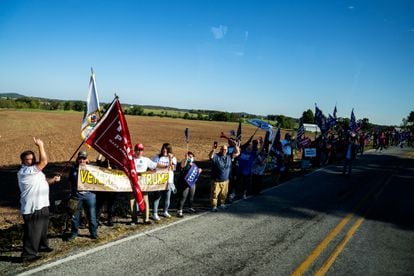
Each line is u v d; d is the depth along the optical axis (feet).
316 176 47.32
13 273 16.05
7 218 25.13
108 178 21.89
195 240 21.16
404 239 23.15
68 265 17.04
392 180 46.24
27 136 97.96
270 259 18.85
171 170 25.30
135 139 105.81
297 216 27.45
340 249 20.76
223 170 27.53
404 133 123.34
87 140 20.21
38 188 17.43
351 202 32.91
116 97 19.93
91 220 20.63
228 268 17.57
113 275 16.21
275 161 39.58
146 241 20.66
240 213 27.66
